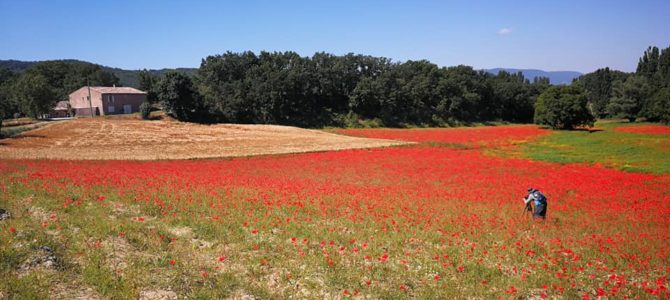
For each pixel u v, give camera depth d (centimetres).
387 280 1132
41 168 3195
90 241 1272
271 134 7338
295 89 11481
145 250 1247
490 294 1059
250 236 1465
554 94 9138
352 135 8488
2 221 1405
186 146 5600
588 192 2664
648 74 16688
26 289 913
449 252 1370
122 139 6131
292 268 1170
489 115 14450
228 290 1007
